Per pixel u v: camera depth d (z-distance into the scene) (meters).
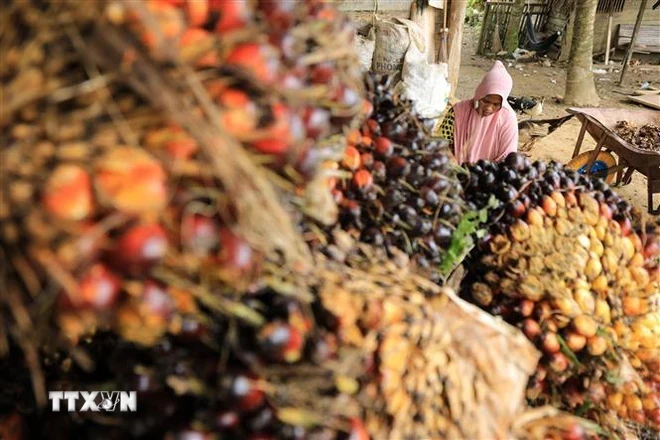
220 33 0.81
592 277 1.57
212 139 0.71
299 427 0.86
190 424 0.85
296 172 0.89
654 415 1.53
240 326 0.89
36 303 0.70
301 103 0.85
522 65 11.88
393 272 1.15
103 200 0.66
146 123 0.71
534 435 1.21
